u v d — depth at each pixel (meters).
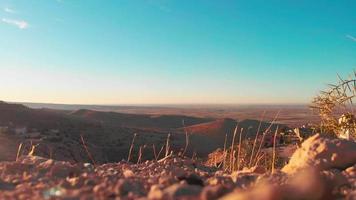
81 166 4.98
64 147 34.22
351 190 3.34
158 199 2.80
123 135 59.06
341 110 7.59
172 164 6.28
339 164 4.52
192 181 3.79
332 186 2.86
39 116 64.56
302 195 2.59
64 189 3.16
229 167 7.14
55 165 4.46
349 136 7.34
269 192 2.43
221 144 42.50
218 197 2.72
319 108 7.68
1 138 33.41
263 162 8.04
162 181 3.68
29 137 43.41
